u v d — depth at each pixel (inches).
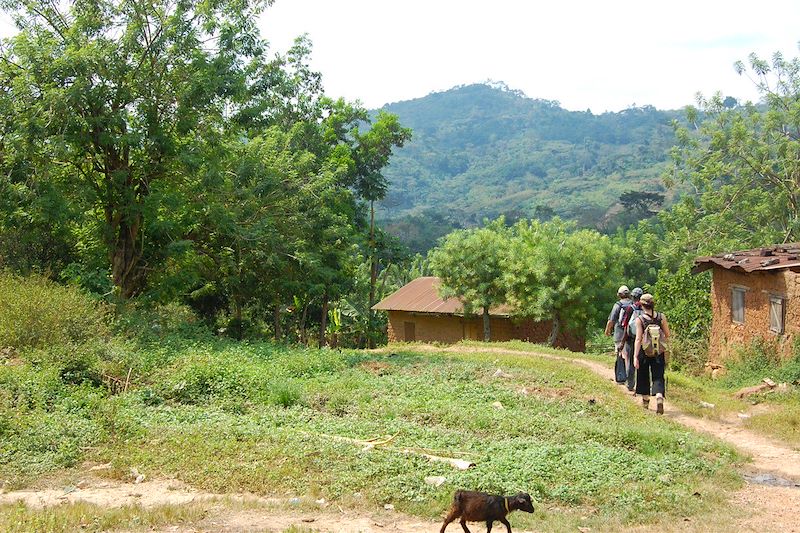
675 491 362.6
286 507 330.3
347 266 1325.0
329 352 828.6
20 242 962.7
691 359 973.2
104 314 769.6
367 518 320.8
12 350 647.1
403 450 424.8
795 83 1830.7
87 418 490.0
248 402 569.9
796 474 413.4
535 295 1240.8
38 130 859.4
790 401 605.6
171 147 967.6
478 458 412.5
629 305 649.6
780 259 773.3
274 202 1092.5
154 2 959.6
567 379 690.8
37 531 285.4
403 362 799.7
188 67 979.3
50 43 914.1
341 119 1691.7
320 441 432.8
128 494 355.3
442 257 1322.6
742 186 1782.7
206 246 1112.8
